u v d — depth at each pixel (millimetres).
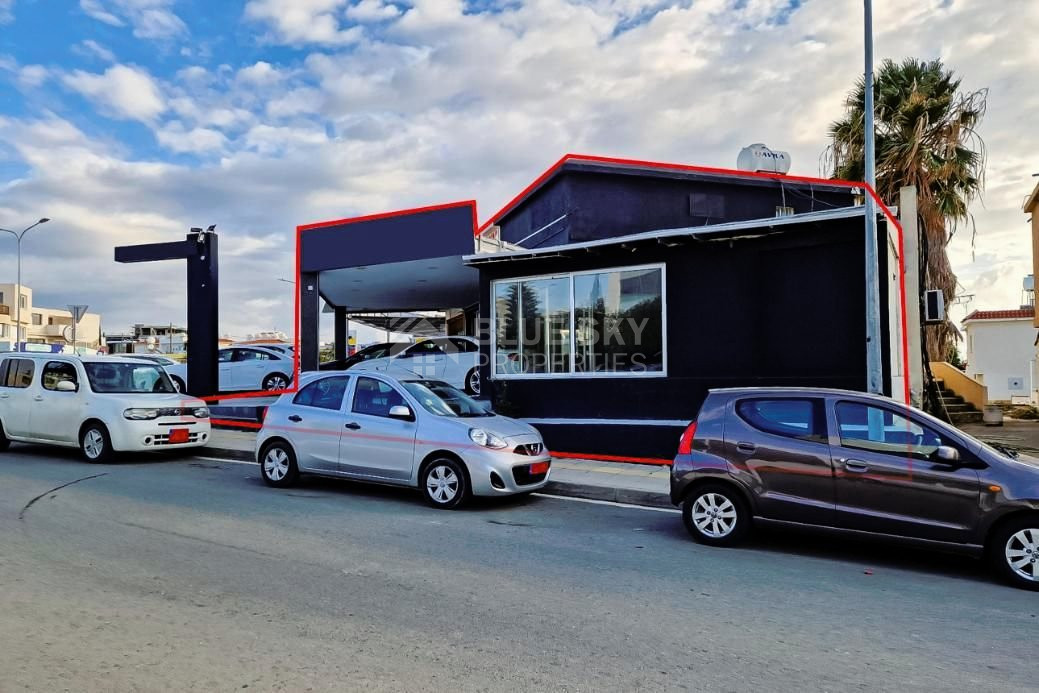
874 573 5953
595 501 9086
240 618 4457
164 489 8914
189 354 16047
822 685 3688
